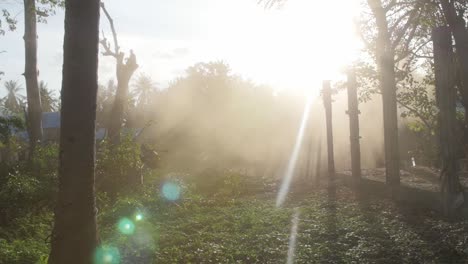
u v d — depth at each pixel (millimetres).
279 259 8445
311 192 15781
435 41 10453
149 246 9500
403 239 9062
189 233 10922
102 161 17125
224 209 13672
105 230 11492
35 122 24109
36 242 10391
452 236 8852
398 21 13703
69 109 6703
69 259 6602
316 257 8406
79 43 6715
